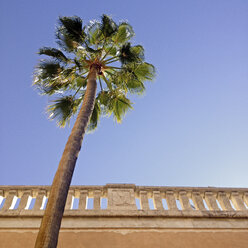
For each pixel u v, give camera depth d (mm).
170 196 6602
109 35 8047
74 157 4703
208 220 6023
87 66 8375
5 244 5238
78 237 5465
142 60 8602
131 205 6199
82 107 6164
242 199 6836
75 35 7766
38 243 3264
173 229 5777
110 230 5648
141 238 5539
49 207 3746
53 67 7941
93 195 6582
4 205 5965
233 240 5672
